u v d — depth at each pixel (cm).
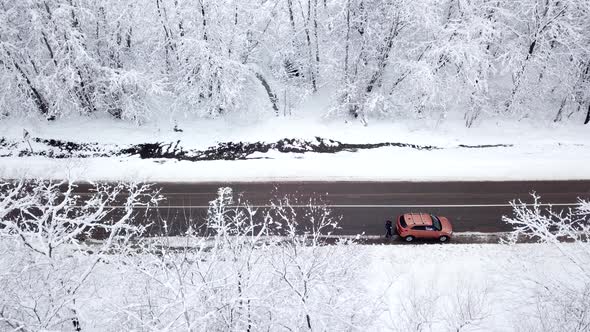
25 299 1179
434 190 2273
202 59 2508
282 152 2525
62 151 2497
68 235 1285
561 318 1416
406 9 2430
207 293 1159
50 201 1384
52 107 2511
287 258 1462
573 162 2452
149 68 2680
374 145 2566
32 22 2277
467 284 1725
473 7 2541
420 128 2672
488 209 2158
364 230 2044
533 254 1862
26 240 1270
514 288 1694
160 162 2459
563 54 2656
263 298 1125
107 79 2519
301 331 1259
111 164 2431
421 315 1444
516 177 2358
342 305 1287
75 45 2358
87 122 2675
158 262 1141
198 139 2589
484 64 2483
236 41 2608
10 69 2445
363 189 2283
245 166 2442
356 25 2645
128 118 2677
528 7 2598
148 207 2059
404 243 1978
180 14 2477
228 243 1337
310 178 2359
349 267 1420
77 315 1215
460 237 2006
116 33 2531
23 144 2508
